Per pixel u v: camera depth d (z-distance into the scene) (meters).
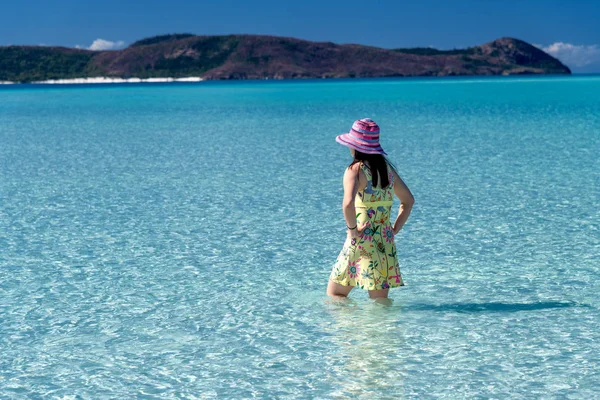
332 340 5.47
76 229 9.67
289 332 5.67
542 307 6.17
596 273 7.18
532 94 59.19
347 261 6.11
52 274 7.51
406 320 5.89
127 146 20.97
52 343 5.52
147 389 4.68
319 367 4.98
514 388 4.57
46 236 9.28
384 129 25.50
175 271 7.57
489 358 5.06
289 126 28.17
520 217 9.97
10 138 24.23
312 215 10.41
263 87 118.00
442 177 13.77
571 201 11.02
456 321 5.85
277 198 11.83
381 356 5.14
